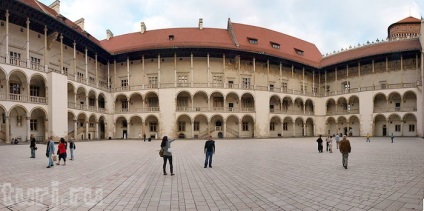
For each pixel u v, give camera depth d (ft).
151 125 176.24
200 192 29.66
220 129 179.63
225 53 181.47
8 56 113.29
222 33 202.49
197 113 169.78
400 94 180.96
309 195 27.86
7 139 110.11
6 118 110.11
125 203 25.25
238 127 183.11
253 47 191.72
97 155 69.72
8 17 118.83
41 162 54.44
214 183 34.40
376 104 196.24
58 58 149.38
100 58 183.73
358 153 71.46
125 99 183.93
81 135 156.04
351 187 31.17
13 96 114.73
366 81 202.28
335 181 34.83
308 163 53.21
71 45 159.22
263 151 81.20
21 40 128.57
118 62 188.03
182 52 178.09
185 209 23.44
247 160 58.70
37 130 132.05
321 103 216.13
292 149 88.63
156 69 181.27
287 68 209.36
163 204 24.99
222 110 173.68
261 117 181.78
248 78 190.60
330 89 223.10
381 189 29.94
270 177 38.29
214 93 180.14
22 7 118.83
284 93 195.72
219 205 24.62
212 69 184.14
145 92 172.04
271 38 217.56
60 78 131.13
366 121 190.39
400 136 181.47
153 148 94.58
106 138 172.76
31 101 120.06
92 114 159.74
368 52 197.26
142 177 38.60
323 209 22.98
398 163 51.03
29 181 35.09
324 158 61.87
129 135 173.58
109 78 188.03
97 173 41.83
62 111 131.03
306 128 217.56
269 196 27.68
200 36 194.29
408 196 26.73
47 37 140.67
